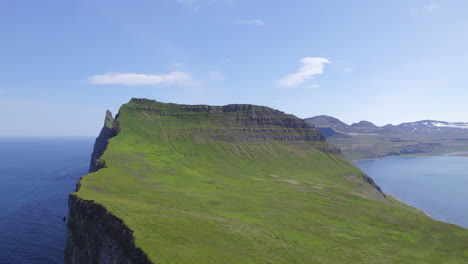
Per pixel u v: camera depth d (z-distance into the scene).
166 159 166.50
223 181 130.62
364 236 67.12
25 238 105.81
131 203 69.62
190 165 166.38
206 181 124.56
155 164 144.50
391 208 104.06
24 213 134.12
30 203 151.25
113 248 56.00
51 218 127.94
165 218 60.66
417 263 54.25
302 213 82.69
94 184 89.75
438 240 67.56
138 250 47.53
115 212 60.91
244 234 57.25
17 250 96.12
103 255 59.22
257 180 145.75
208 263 44.44
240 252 49.19
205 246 49.97
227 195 97.50
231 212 75.12
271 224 67.44
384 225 78.12
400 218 85.56
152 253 45.97
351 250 56.72
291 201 98.81
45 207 144.12
